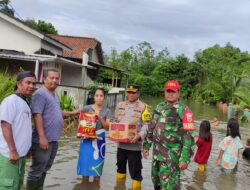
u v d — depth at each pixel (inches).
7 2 1322.6
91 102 700.0
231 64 1916.8
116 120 284.2
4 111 195.8
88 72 1368.1
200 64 2071.9
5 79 457.4
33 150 237.6
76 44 1401.3
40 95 235.3
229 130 355.6
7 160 196.7
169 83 235.9
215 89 1560.0
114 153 399.9
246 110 916.0
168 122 233.6
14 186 199.2
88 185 279.1
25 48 874.8
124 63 2827.3
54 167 321.1
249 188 303.1
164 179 232.1
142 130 272.7
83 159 282.2
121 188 277.4
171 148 232.8
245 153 413.1
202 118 954.7
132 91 277.1
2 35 874.8
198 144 345.7
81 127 278.8
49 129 239.8
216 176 333.1
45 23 1839.3
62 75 1092.5
